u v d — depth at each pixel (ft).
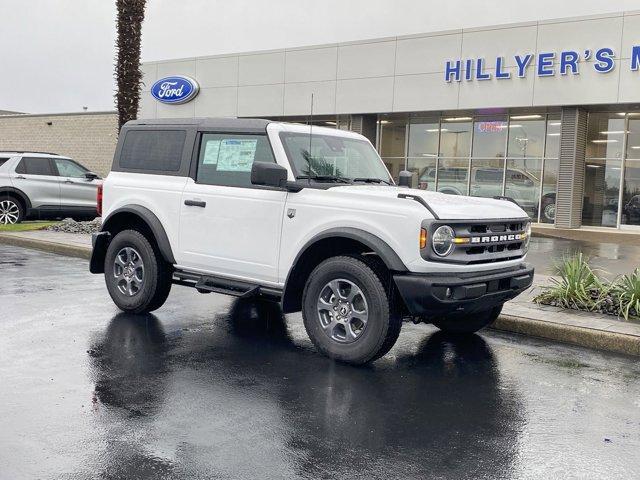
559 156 69.10
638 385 18.71
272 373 18.58
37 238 45.75
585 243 55.47
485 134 74.95
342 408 16.02
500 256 20.53
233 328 23.72
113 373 18.03
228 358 19.92
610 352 22.43
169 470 12.32
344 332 19.75
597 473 12.80
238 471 12.39
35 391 16.33
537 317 24.98
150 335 22.24
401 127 80.38
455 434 14.64
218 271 22.50
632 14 61.31
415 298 18.04
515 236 21.06
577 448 14.03
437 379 18.63
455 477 12.46
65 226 51.67
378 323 18.63
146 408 15.48
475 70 69.82
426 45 72.74
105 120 101.35
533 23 66.33
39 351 19.83
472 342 23.09
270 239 20.94
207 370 18.65
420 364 20.07
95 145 102.63
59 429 14.03
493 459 13.34
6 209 54.39
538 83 66.59
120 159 25.44
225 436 14.02
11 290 29.09
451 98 71.61
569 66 64.75
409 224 18.28
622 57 62.08
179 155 23.65
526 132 72.28
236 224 21.71
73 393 16.30
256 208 21.24
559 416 15.98
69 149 105.50
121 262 25.03
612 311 25.90
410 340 23.04
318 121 86.53
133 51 49.52
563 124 68.13
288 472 12.42
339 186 20.83
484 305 19.70
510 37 67.67
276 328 23.90
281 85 83.61
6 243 46.68
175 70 92.63
